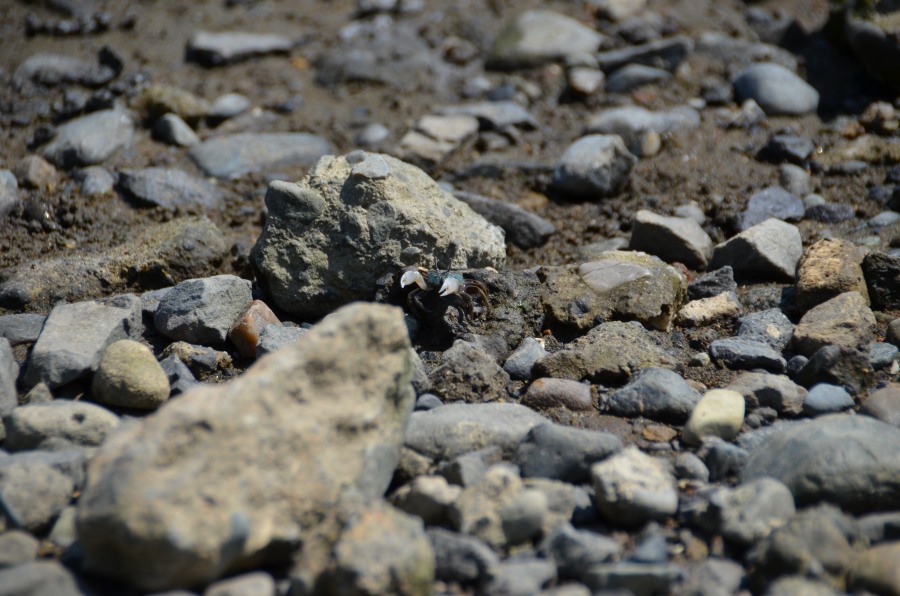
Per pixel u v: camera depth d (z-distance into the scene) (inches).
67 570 279.0
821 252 461.4
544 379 402.3
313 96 691.4
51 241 527.5
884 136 615.2
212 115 652.1
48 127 609.3
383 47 729.0
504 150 629.9
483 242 471.5
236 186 585.0
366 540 273.6
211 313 435.5
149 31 743.1
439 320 440.5
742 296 477.7
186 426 279.7
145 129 636.7
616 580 287.1
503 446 352.2
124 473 267.7
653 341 434.0
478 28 751.1
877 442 326.6
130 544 262.1
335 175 468.1
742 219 538.6
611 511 319.3
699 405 373.7
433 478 323.3
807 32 741.9
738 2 786.8
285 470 291.7
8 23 727.7
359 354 314.0
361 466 306.0
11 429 350.0
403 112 669.9
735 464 346.9
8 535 298.2
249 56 722.8
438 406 386.0
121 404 387.9
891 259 452.8
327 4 800.3
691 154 612.4
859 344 409.1
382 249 454.0
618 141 576.1
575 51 717.3
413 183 475.5
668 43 698.8
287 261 457.1
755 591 290.7
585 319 445.4
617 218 559.8
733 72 701.3
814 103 660.1
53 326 416.2
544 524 313.1
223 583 275.0
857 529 300.4
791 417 386.3
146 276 484.1
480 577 289.6
